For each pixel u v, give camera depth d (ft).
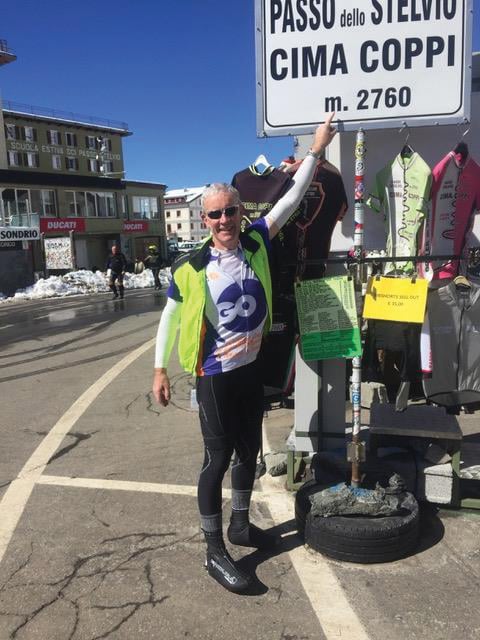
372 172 10.95
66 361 26.32
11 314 48.85
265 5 9.27
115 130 187.83
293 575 8.90
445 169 10.03
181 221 317.22
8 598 8.54
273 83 9.48
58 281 71.05
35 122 168.66
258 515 10.77
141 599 8.43
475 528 10.02
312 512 9.44
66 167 177.37
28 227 84.74
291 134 9.57
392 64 9.05
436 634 7.52
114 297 59.98
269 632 7.66
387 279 9.32
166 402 8.97
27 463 13.79
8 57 119.24
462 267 10.02
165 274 84.58
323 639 7.51
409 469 10.50
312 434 11.40
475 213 10.22
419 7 8.84
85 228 134.62
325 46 9.19
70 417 17.47
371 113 9.23
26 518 10.96
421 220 10.03
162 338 8.81
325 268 10.55
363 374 10.55
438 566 9.01
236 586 8.40
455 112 9.05
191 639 7.58
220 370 8.43
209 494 8.75
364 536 8.96
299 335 10.36
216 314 8.33
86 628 7.84
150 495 11.80
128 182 147.02
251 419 9.08
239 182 10.23
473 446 11.80
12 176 121.39
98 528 10.52
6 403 19.45
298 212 10.10
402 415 10.87
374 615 7.93
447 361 10.11
